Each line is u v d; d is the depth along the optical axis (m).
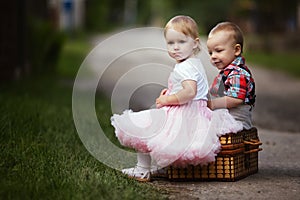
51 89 13.32
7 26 14.70
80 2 52.31
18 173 4.92
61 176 4.84
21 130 6.62
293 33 34.06
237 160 5.25
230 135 5.12
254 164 5.64
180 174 5.20
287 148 7.20
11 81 14.18
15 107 8.41
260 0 31.70
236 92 5.35
